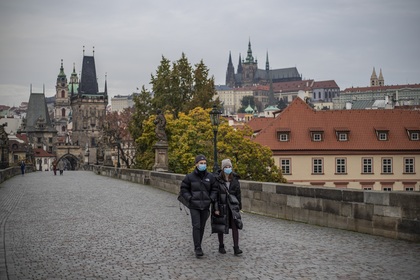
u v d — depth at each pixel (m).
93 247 14.80
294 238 15.84
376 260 12.51
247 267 12.16
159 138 44.09
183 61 86.38
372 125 90.81
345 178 87.88
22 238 16.42
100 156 98.81
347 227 17.11
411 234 14.79
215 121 28.84
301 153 87.00
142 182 45.50
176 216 21.56
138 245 15.03
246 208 23.08
